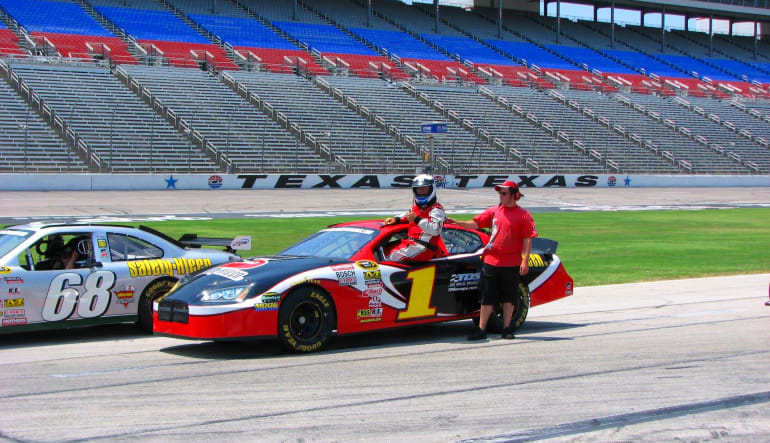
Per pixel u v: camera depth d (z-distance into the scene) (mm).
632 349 7758
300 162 40625
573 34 70125
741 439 4906
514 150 47938
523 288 9023
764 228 25469
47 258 9000
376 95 49594
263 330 7355
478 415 5379
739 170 54500
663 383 6301
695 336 8484
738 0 72438
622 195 42594
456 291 8609
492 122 50812
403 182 42750
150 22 49969
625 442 4840
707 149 55562
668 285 13086
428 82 53375
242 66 48469
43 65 40844
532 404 5664
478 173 44906
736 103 63656
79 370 6941
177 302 7543
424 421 5230
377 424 5160
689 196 43000
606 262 16453
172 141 38188
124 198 30953
